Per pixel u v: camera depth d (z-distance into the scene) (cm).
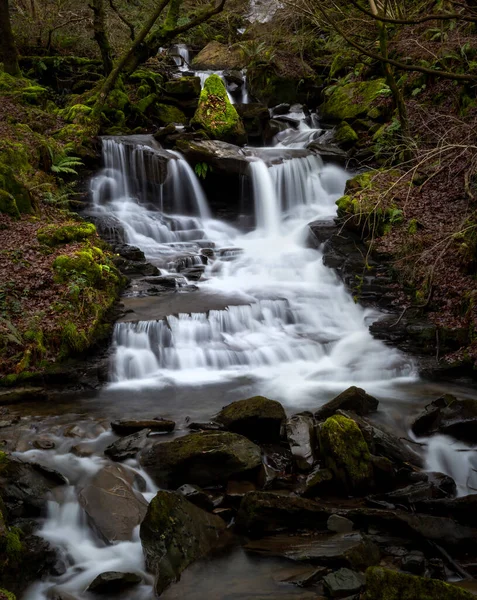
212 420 704
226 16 2659
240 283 1175
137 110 1750
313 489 577
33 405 785
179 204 1480
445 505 544
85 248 1070
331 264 1179
